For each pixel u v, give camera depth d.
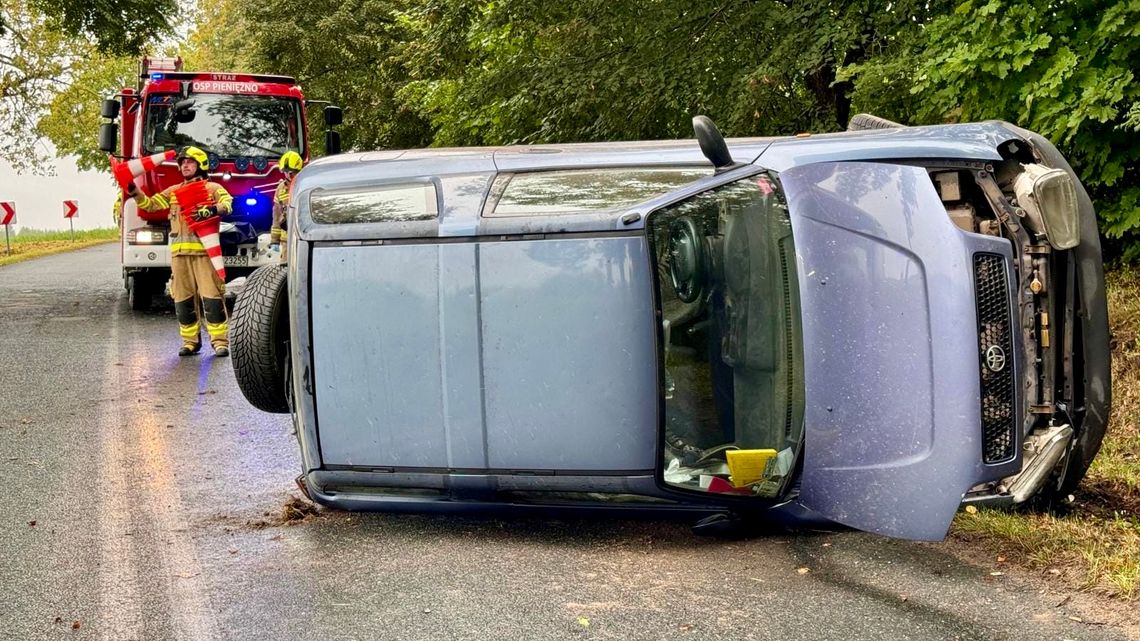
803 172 4.20
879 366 4.03
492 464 4.21
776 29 12.97
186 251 10.12
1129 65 7.38
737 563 4.20
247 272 14.34
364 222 4.34
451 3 15.61
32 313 14.08
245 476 5.84
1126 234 8.56
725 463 4.26
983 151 4.31
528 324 4.14
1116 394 6.47
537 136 15.09
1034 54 7.68
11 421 7.32
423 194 4.38
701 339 4.25
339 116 15.17
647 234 4.08
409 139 30.06
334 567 4.28
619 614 3.71
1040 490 4.65
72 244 36.91
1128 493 5.09
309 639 3.58
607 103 14.37
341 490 4.51
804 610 3.69
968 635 3.44
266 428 7.05
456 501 4.39
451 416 4.23
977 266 4.05
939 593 3.79
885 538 4.37
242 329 5.64
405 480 4.34
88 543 4.68
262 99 14.44
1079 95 7.42
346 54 30.23
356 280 4.31
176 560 4.43
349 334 4.32
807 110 13.32
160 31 21.08
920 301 4.00
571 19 14.46
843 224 4.10
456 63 16.39
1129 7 7.12
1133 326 7.20
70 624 3.77
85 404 7.91
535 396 4.15
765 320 4.32
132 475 5.88
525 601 3.86
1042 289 4.35
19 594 4.07
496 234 4.18
